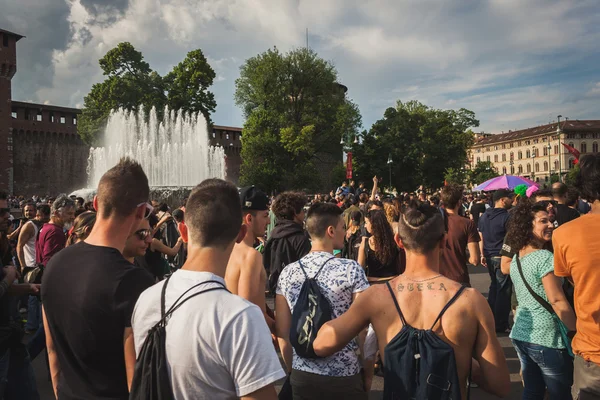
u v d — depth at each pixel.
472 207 14.38
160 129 46.28
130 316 1.95
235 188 1.93
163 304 1.70
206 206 1.78
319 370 2.73
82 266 2.06
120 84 47.31
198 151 39.88
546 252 3.43
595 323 2.40
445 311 1.95
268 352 1.58
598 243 2.40
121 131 46.38
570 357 3.31
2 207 4.67
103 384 1.97
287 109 50.28
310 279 2.86
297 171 48.44
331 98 50.47
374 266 5.12
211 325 1.58
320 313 2.70
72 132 64.50
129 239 2.99
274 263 4.60
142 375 1.63
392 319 2.05
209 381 1.56
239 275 3.03
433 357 1.85
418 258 2.12
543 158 112.06
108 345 1.96
